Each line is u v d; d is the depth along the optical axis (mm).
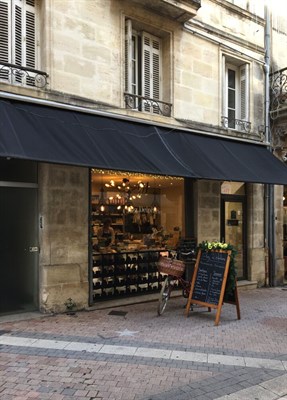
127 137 7176
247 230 10695
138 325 6445
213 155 8508
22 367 4574
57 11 7023
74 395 3936
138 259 8562
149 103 8656
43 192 6910
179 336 5910
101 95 7562
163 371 4578
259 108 10930
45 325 6250
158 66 8992
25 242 6918
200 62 9445
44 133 5945
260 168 9180
